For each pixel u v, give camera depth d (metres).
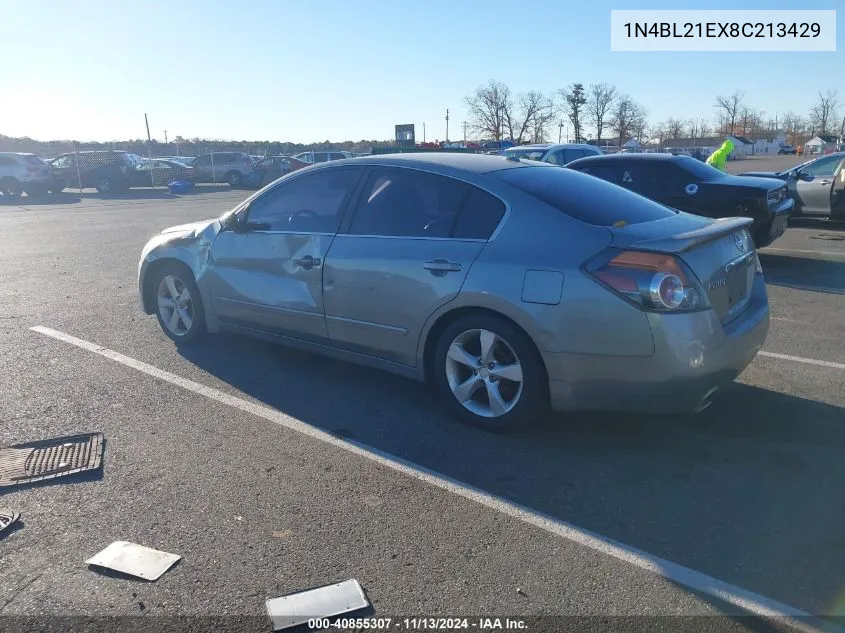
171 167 33.19
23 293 8.35
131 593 2.85
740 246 4.35
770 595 2.83
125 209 22.08
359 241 4.75
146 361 5.71
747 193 9.25
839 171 13.40
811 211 13.73
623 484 3.71
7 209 22.34
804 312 7.22
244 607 2.77
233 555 3.09
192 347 6.07
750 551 3.12
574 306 3.81
